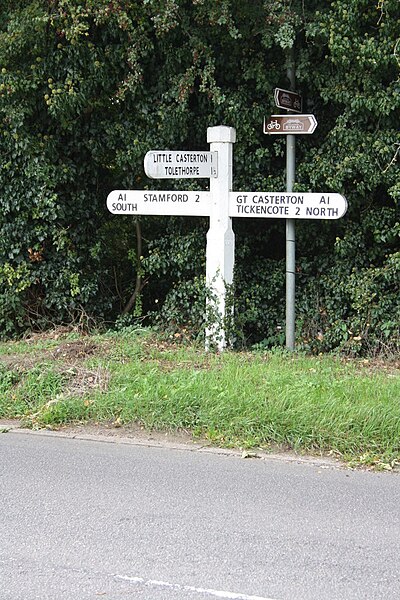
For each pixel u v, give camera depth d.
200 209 10.88
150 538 4.94
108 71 11.66
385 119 11.12
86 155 12.59
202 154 10.66
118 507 5.52
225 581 4.34
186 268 12.37
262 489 5.95
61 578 4.37
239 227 12.60
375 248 11.94
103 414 7.89
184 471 6.39
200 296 11.58
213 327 10.91
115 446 7.15
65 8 11.00
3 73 11.39
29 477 6.22
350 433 7.03
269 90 11.55
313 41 11.02
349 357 11.20
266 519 5.30
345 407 7.34
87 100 11.62
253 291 12.41
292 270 11.00
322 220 12.05
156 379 8.52
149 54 11.77
